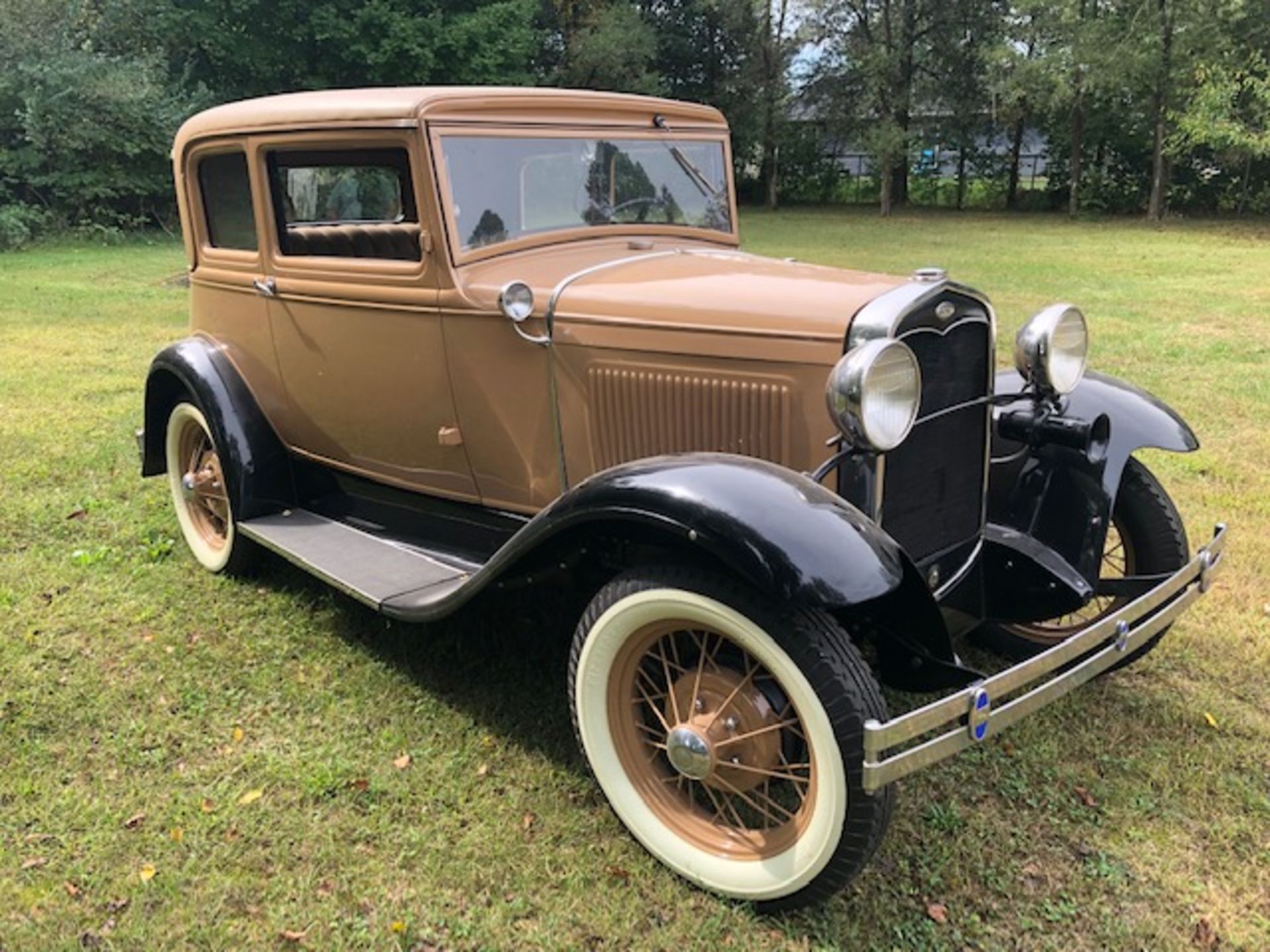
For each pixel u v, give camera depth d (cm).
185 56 2195
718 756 252
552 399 323
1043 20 2506
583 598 376
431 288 334
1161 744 319
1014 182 3009
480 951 239
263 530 396
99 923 244
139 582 427
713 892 256
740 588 235
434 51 2245
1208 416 661
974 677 248
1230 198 2658
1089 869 266
